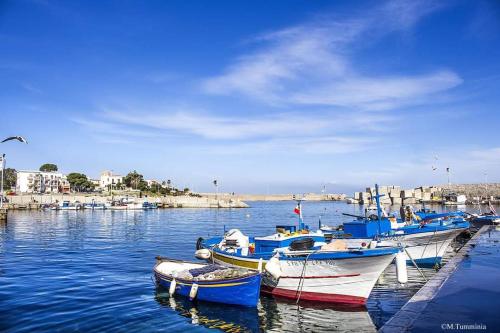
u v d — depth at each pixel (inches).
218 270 718.5
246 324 571.2
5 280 819.4
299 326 566.9
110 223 2497.5
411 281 819.4
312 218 3144.7
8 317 574.2
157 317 588.7
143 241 1551.4
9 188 6087.6
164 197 5605.3
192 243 1488.7
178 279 704.4
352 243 810.2
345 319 596.1
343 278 654.5
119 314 597.9
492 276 731.4
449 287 641.6
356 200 6658.5
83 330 526.9
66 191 5999.0
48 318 571.8
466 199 4808.1
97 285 776.3
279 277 708.7
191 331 538.9
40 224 2375.7
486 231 1664.6
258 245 797.9
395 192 5290.4
